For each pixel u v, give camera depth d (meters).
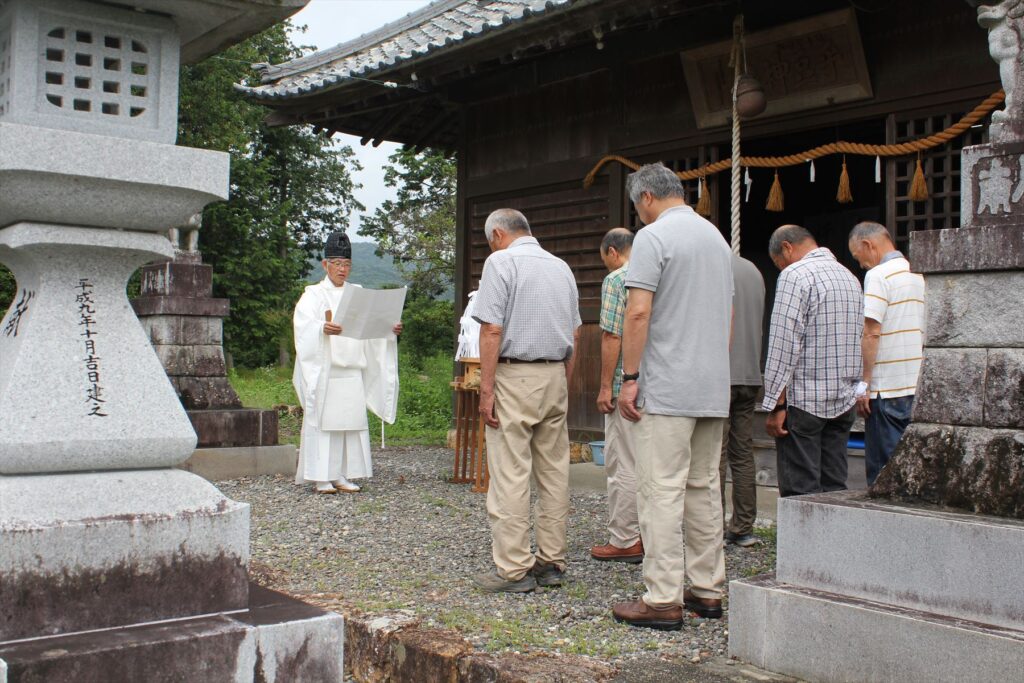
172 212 2.87
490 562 5.04
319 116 9.62
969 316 3.26
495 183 9.44
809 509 3.38
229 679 2.65
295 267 27.72
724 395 3.88
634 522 5.00
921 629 2.97
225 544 2.84
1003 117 3.26
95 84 2.84
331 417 7.18
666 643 3.68
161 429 2.82
